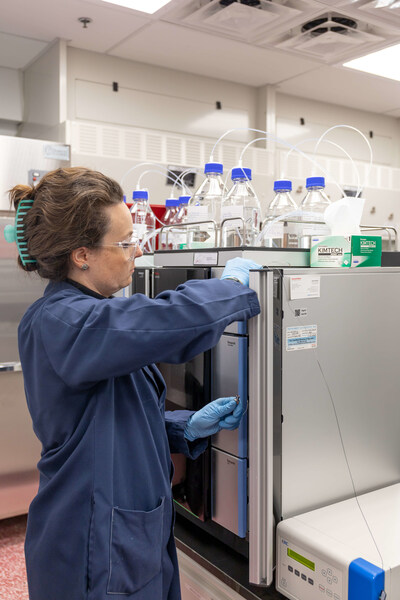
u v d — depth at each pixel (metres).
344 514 1.18
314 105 4.61
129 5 2.82
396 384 1.36
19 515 2.96
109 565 0.96
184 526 1.44
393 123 5.18
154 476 1.07
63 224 1.00
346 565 0.99
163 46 3.42
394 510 1.20
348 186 4.33
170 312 0.94
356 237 1.31
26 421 2.82
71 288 1.07
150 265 1.83
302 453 1.18
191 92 3.98
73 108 3.51
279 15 2.85
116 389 1.05
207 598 1.32
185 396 1.34
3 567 2.39
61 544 1.00
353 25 3.00
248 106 4.27
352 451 1.27
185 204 2.06
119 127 3.46
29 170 2.81
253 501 1.10
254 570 1.10
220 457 1.23
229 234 1.51
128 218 1.06
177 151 3.60
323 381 1.20
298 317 1.14
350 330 1.24
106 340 0.92
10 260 2.70
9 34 3.23
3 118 3.74
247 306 1.04
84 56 3.52
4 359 2.71
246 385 1.15
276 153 4.02
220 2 2.74
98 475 0.98
